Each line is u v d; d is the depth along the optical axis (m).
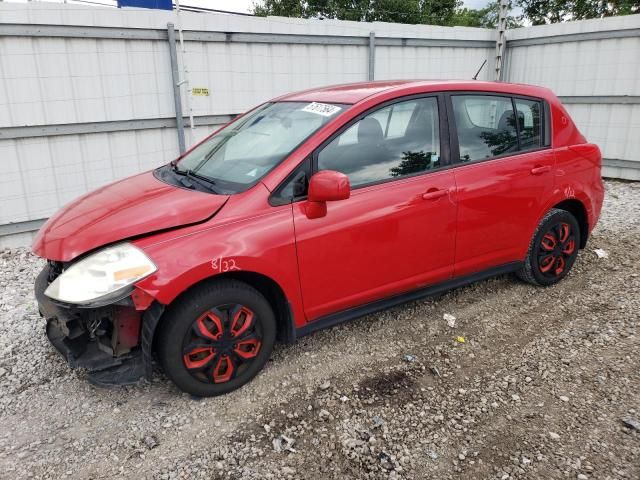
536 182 4.01
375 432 2.75
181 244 2.74
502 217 3.87
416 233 3.44
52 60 5.95
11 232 6.09
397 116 3.43
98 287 2.63
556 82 9.40
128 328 2.81
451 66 9.59
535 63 9.66
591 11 19.77
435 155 3.56
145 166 6.95
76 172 6.40
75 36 6.02
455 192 3.56
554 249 4.36
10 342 3.77
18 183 6.03
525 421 2.81
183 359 2.86
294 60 7.82
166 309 2.81
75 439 2.74
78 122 6.27
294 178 3.05
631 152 8.57
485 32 9.77
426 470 2.48
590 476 2.42
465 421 2.82
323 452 2.61
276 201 2.99
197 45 6.95
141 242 2.74
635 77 8.27
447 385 3.14
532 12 21.83
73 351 2.81
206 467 2.52
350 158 3.24
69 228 2.96
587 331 3.73
